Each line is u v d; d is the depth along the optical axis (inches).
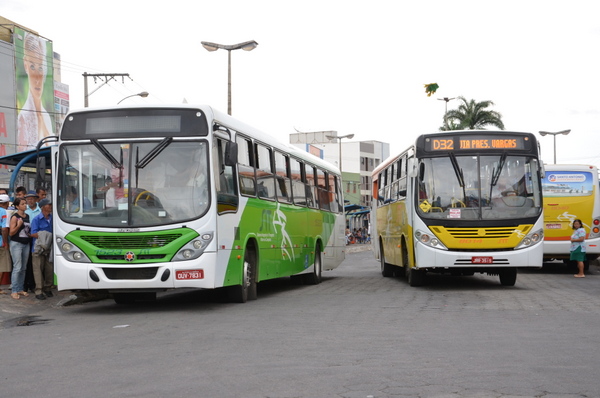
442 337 385.7
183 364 315.9
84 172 527.8
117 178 521.3
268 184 662.5
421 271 740.0
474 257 669.9
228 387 267.1
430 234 677.9
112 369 309.4
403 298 618.2
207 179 519.5
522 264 668.7
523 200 674.8
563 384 265.7
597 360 315.0
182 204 516.1
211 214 516.1
